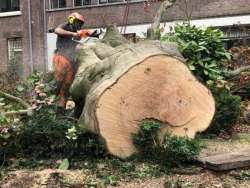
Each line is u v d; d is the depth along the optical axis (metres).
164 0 10.05
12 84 15.32
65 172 6.55
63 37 8.52
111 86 6.68
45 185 6.30
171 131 6.92
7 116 8.02
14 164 6.96
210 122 7.09
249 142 7.66
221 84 8.38
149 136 6.76
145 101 6.82
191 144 6.68
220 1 27.00
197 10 27.50
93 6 30.84
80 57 7.89
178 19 27.09
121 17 29.94
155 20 9.84
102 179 6.32
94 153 6.84
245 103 9.87
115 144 6.71
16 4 34.38
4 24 34.50
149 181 6.26
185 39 8.75
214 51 8.70
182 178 6.30
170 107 6.92
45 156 7.06
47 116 7.28
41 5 32.84
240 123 8.96
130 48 7.12
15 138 7.14
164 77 6.88
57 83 8.52
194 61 8.48
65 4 32.16
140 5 29.02
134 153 6.78
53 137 6.98
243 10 26.50
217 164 6.29
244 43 17.22
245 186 6.08
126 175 6.40
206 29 8.82
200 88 7.04
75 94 7.63
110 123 6.69
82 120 7.00
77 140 6.86
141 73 6.78
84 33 8.39
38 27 33.03
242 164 6.41
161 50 7.00
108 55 7.50
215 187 6.06
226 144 7.50
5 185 6.43
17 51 34.28
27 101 9.36
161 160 6.61
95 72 7.24
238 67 10.79
